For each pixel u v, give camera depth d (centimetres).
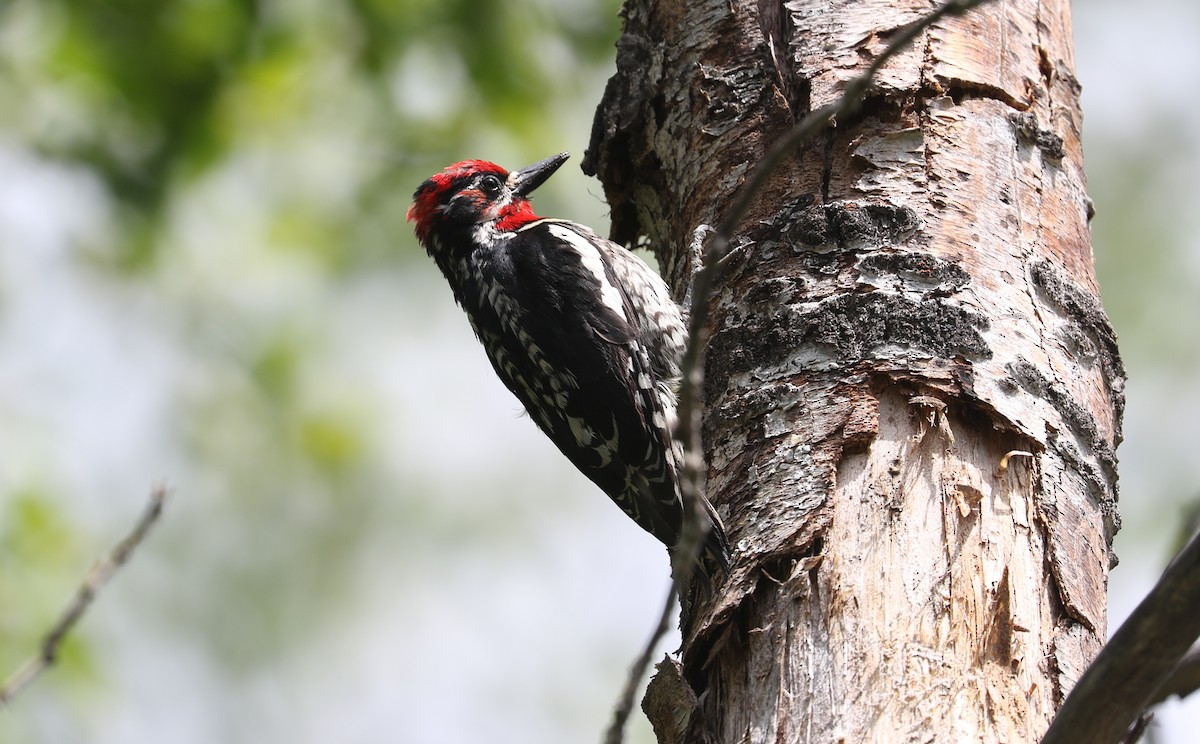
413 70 1411
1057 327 814
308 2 1373
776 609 716
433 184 1156
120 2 1346
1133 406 1509
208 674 1563
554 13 1470
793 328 800
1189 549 517
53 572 1327
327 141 1445
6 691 706
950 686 667
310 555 1647
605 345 1005
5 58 1362
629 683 493
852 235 812
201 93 1379
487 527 1719
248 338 1605
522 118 1424
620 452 1002
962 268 800
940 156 839
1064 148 895
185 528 1594
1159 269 1566
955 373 761
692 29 962
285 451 1631
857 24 887
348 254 1558
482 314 1077
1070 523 744
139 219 1445
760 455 778
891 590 702
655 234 1030
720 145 913
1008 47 893
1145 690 542
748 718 697
